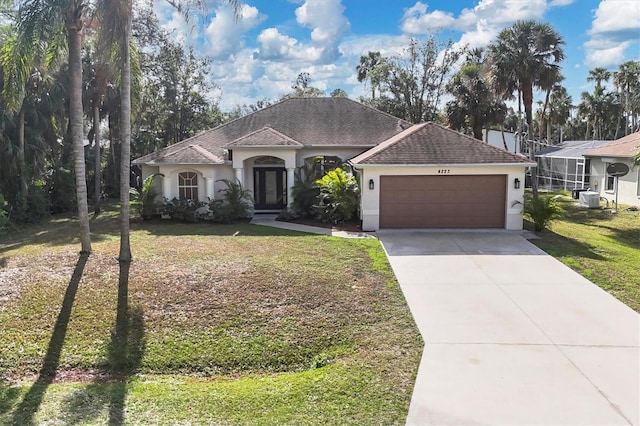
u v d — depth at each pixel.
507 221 18.55
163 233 18.59
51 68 16.02
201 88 42.28
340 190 20.17
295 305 10.27
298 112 26.55
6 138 21.86
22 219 22.34
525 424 5.86
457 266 13.34
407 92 43.41
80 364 8.18
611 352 7.92
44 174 26.06
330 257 14.23
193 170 22.39
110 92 25.94
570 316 9.58
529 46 26.56
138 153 37.75
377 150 20.03
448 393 6.63
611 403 6.33
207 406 6.44
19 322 9.51
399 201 18.77
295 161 22.83
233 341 8.82
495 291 11.19
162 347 8.65
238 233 18.50
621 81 55.44
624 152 25.83
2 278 11.88
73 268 12.63
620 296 10.88
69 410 6.38
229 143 22.92
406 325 9.21
